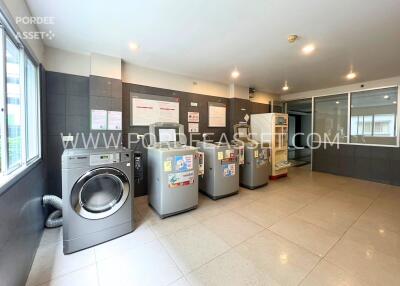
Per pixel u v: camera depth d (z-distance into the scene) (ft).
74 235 6.25
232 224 8.05
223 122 15.26
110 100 9.76
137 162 10.02
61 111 8.93
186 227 7.82
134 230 7.59
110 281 5.09
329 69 11.88
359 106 15.34
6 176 4.49
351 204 10.14
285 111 20.42
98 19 6.64
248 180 12.71
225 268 5.54
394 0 5.68
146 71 11.42
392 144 13.87
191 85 13.41
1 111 4.49
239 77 13.57
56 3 5.77
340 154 16.46
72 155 6.21
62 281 5.07
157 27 7.18
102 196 7.00
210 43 8.50
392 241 6.78
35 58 6.95
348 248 6.40
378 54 9.61
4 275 3.83
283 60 10.46
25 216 5.19
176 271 5.44
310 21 6.81
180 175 8.88
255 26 7.13
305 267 5.54
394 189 12.71
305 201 10.57
